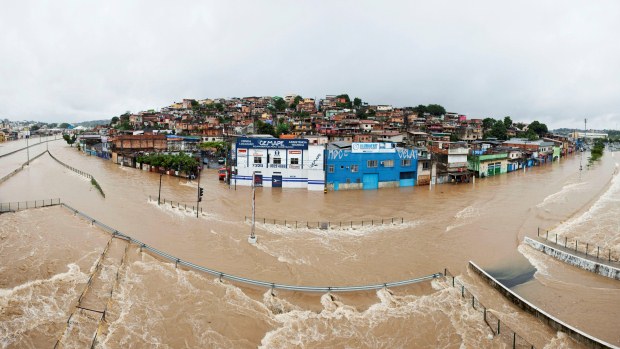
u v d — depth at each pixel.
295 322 24.89
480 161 94.50
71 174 85.56
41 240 36.47
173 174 85.88
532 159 124.31
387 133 118.88
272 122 154.12
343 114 160.88
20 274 29.17
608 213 55.78
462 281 31.91
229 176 76.00
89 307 24.98
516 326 25.30
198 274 30.47
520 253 39.25
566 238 41.50
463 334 24.11
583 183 85.56
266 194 65.06
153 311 25.02
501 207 59.78
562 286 31.84
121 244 35.94
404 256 37.28
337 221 48.72
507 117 197.88
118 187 69.00
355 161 72.69
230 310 25.67
